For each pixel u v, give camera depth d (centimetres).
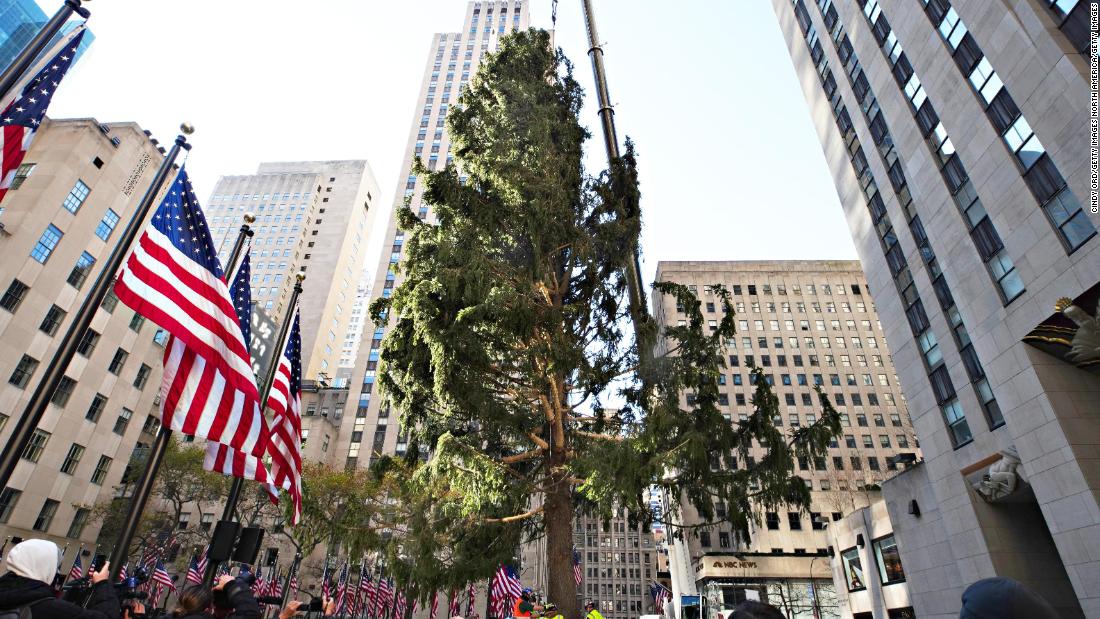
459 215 1617
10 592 432
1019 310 2069
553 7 2733
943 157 2519
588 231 1717
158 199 4662
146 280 825
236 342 925
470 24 10756
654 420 1287
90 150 4119
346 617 2519
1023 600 191
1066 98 1861
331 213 12031
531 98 1817
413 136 9144
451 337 1334
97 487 4166
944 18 2453
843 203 3469
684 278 8088
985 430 2300
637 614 10994
